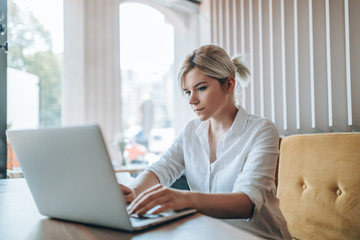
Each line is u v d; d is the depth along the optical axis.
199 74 0.99
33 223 0.59
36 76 3.31
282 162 1.37
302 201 1.24
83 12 3.16
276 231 0.98
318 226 1.16
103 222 0.53
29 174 0.60
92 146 0.48
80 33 3.16
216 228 0.51
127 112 5.92
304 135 1.30
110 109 3.26
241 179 0.86
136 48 4.16
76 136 0.49
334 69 2.01
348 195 1.09
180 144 1.21
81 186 0.52
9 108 2.89
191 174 1.14
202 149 1.13
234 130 1.04
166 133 5.36
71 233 0.52
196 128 1.17
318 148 1.22
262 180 0.86
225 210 0.71
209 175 1.07
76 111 3.13
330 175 1.16
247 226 0.96
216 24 3.15
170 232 0.50
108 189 0.50
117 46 3.34
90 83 3.17
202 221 0.56
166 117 5.75
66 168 0.53
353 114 1.90
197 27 3.50
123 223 0.51
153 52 4.21
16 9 3.11
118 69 3.34
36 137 0.54
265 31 2.57
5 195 0.90
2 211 0.69
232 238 0.46
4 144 1.90
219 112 1.06
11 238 0.50
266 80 2.55
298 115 2.25
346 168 1.12
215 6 3.18
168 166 1.15
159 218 0.57
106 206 0.51
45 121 3.43
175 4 3.41
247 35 2.77
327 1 2.05
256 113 2.64
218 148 1.07
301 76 2.23
